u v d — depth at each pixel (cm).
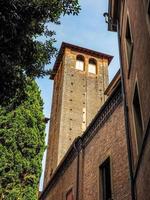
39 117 1639
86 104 5053
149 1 719
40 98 1714
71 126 4659
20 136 1496
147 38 730
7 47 751
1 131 1467
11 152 1441
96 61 5844
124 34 1178
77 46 5816
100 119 1495
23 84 877
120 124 1256
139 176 812
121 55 1281
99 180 1355
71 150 1867
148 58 718
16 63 812
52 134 5022
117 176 1167
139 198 829
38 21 844
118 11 1356
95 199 1345
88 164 1559
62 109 4803
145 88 754
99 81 5525
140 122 930
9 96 815
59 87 5534
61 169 2088
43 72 943
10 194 1358
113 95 1352
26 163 1455
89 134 1638
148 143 677
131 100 997
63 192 1903
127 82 1107
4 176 1388
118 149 1222
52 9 839
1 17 695
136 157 891
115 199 1138
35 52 870
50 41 961
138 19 866
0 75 761
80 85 5297
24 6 763
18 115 1537
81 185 1571
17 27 749
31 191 1423
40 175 1512
